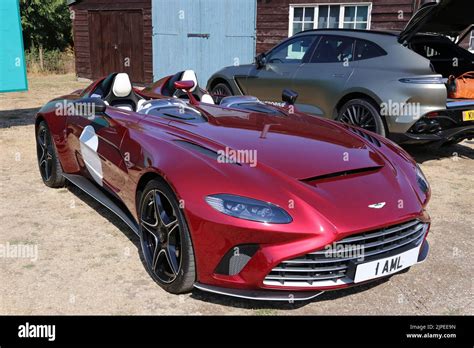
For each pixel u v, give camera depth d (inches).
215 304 103.3
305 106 246.2
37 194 170.9
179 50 484.7
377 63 217.3
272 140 117.2
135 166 114.1
